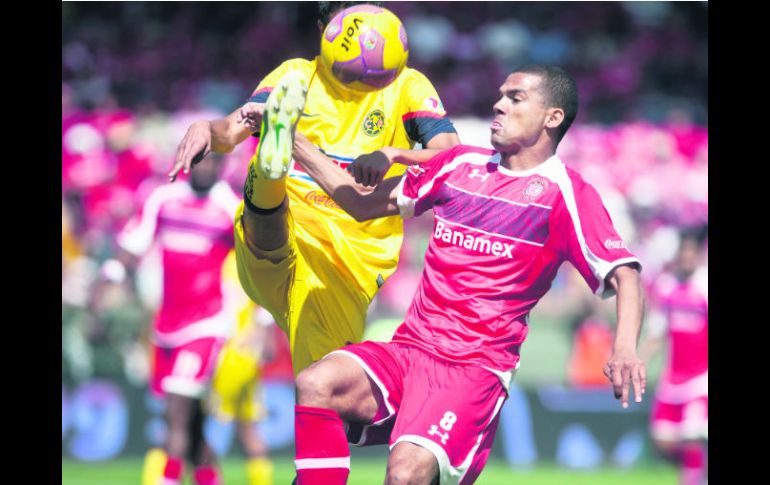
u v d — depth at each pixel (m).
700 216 56.03
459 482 15.05
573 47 68.94
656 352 41.69
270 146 14.21
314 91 17.11
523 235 15.11
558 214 15.10
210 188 28.48
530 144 15.34
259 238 15.95
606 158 56.78
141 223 28.56
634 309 14.36
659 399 35.56
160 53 65.81
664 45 69.31
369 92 16.58
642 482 36.47
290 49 68.38
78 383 41.03
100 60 64.69
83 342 42.38
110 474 35.12
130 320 43.12
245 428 28.95
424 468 14.35
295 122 14.24
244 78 66.06
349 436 15.81
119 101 61.94
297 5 69.69
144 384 39.59
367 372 14.88
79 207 52.06
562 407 40.94
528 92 15.27
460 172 15.71
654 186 56.25
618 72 67.56
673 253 53.72
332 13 17.47
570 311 46.72
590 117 63.59
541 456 40.59
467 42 68.75
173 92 63.66
